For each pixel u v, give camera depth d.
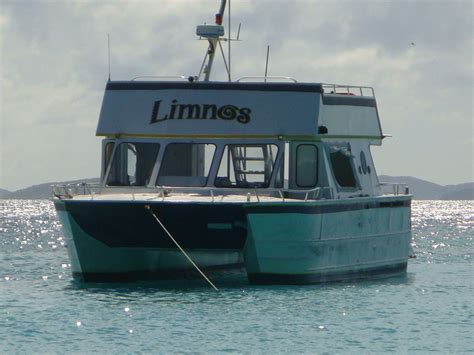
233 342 58.28
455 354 56.97
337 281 75.25
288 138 74.81
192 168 75.88
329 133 75.94
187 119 76.06
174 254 79.06
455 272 91.75
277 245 70.50
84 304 67.81
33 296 71.56
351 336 60.28
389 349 57.84
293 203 69.88
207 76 81.88
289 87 75.19
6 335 59.78
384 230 81.12
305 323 62.97
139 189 74.50
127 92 77.19
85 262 74.38
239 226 70.62
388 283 79.94
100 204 70.56
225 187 75.12
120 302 68.38
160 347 57.16
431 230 192.88
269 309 66.25
